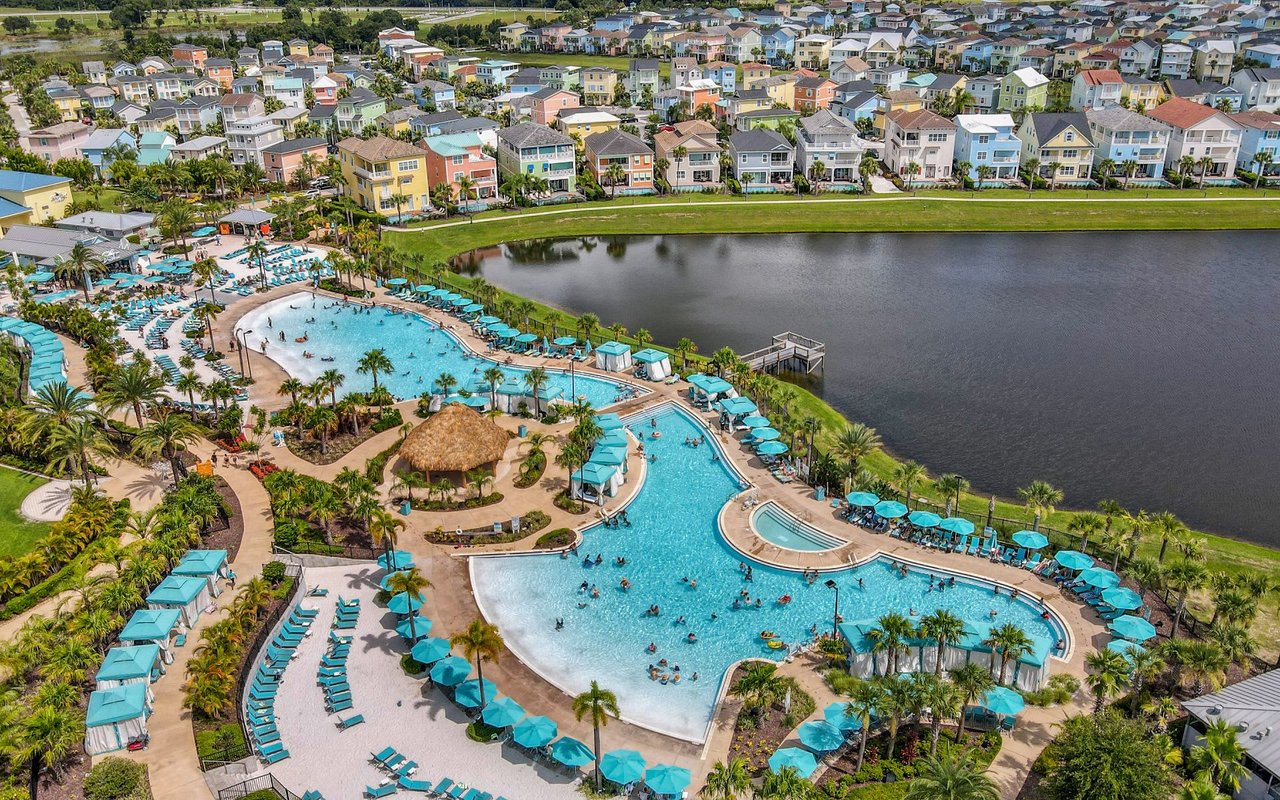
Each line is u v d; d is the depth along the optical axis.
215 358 124.75
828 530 87.31
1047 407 114.25
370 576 80.31
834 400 116.62
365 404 107.69
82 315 127.88
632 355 124.31
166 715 63.66
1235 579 71.75
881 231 192.88
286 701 65.88
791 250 181.38
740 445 103.19
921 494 93.62
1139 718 62.38
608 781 58.66
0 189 178.38
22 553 81.44
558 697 66.75
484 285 144.12
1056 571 80.19
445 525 88.19
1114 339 135.50
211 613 74.31
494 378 109.06
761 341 135.12
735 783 54.25
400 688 67.38
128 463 97.50
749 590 79.88
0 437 97.69
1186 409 113.31
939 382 121.69
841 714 61.66
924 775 58.44
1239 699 60.53
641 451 102.56
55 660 63.12
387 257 158.00
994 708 61.06
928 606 77.31
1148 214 195.25
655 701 66.88
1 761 57.91
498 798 57.28
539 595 79.06
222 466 97.00
